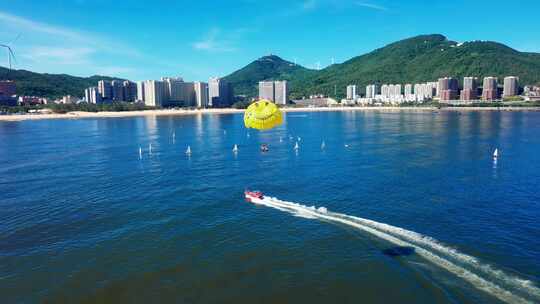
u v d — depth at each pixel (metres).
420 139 152.50
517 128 190.12
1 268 43.22
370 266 41.91
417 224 54.44
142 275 41.19
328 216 58.53
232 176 89.25
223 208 63.72
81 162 111.06
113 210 63.62
